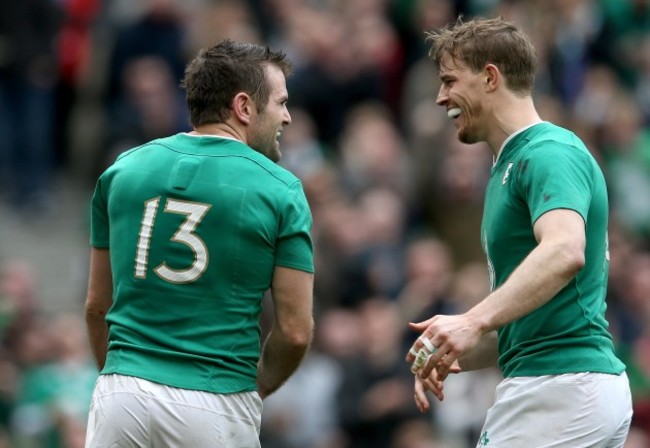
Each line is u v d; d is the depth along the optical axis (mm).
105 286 20625
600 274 19844
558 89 52375
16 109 49969
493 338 21078
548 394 19469
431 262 42469
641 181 50625
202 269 19281
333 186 46500
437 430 38406
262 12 52031
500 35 19984
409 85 52250
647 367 41781
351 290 43156
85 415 37250
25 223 50188
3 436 37688
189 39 49688
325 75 50125
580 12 53719
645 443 40125
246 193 19391
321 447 39094
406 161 49250
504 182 19734
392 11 53281
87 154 52000
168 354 19188
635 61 54594
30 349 38812
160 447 19109
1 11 49062
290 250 19547
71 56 52125
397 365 39812
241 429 19484
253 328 19625
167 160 19703
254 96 19891
